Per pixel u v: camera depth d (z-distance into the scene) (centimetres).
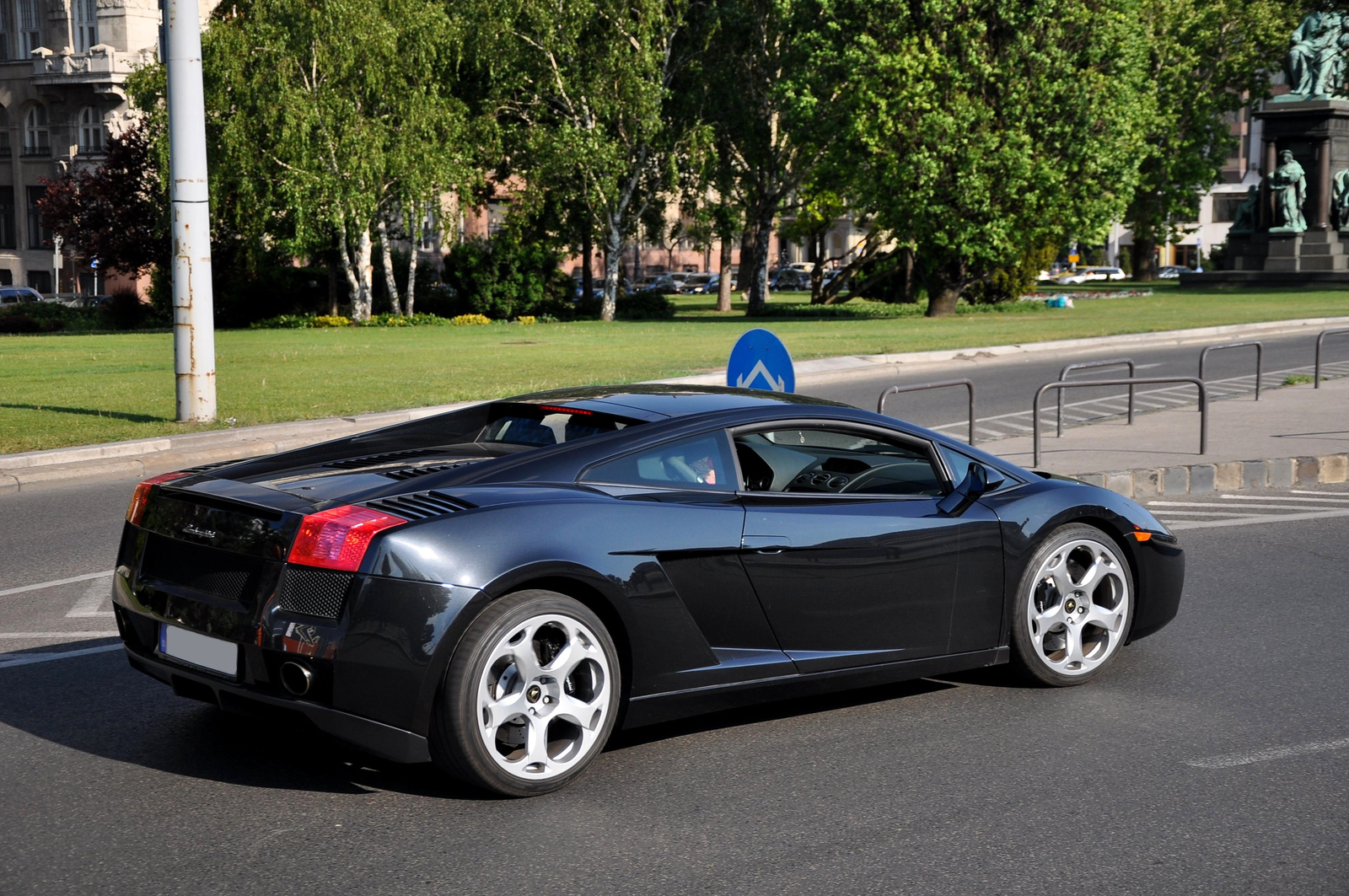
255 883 358
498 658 414
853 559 491
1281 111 4862
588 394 535
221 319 4725
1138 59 3847
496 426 518
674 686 456
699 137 4312
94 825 399
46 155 7219
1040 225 3716
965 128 3559
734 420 487
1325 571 784
